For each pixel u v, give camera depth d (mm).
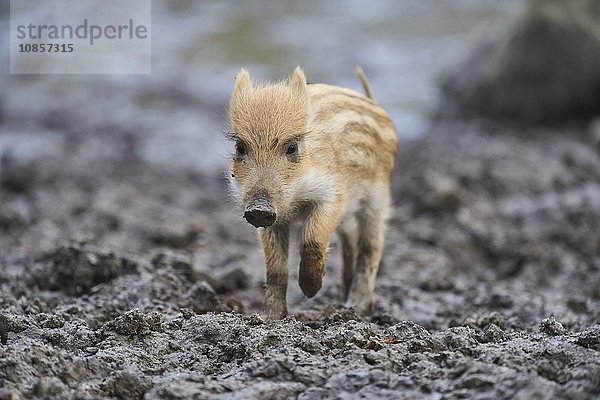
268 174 7586
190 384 6250
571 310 10258
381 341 7070
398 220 14406
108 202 15594
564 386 5961
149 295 9195
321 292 10859
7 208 14398
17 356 6301
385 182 9367
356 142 8633
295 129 7773
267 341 6988
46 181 16906
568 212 14102
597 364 6227
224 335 7344
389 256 12781
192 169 18547
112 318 8859
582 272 11938
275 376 6379
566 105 20859
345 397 6043
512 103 21125
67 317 8164
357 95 9203
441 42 28812
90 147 19594
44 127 21562
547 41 21078
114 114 22594
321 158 8094
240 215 8398
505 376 5996
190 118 22344
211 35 30594
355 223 9367
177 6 34875
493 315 8969
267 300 8375
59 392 6055
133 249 12930
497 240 13414
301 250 8102
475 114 21703
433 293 11227
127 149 19578
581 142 19391
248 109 7812
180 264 10281
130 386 6289
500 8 33781
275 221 7516
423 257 12742
